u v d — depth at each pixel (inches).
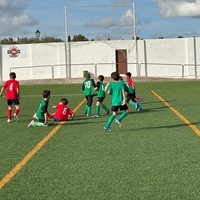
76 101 815.7
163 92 988.6
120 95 442.3
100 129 463.8
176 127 463.8
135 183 256.8
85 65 1592.0
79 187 251.8
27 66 1596.9
